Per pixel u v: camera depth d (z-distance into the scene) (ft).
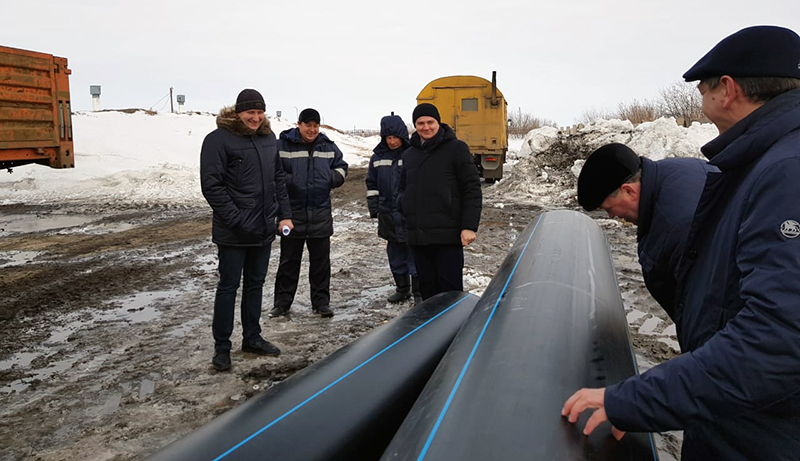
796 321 3.51
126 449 9.21
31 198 47.14
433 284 13.33
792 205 3.71
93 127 77.36
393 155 16.94
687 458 5.23
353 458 6.11
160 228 32.78
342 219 35.35
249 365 12.58
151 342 14.15
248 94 11.92
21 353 13.52
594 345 6.02
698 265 4.90
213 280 20.56
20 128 29.71
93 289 19.35
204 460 5.41
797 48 4.20
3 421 10.16
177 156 72.18
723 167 4.37
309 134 15.14
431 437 4.44
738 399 3.74
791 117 4.07
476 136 51.75
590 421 4.36
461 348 6.13
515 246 10.85
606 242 12.29
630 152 5.77
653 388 4.01
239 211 12.00
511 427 4.36
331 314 15.94
